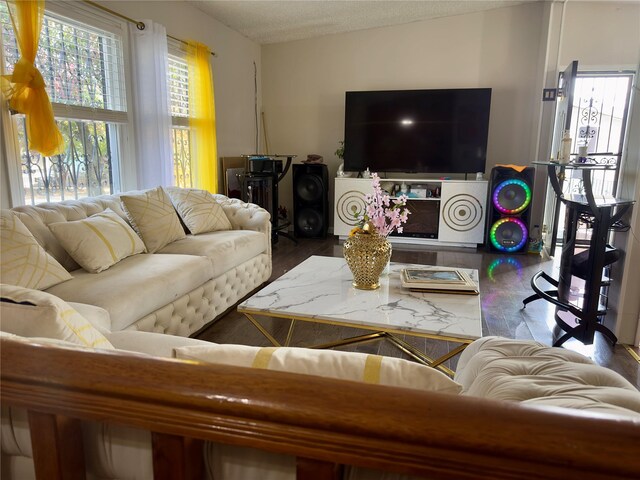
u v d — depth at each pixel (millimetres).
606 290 2701
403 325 1699
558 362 1014
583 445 397
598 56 4660
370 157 5285
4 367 547
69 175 3020
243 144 5430
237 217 3588
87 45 3080
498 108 5086
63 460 593
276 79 5773
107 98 3285
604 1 4531
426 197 5062
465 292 2057
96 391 517
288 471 602
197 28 4336
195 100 4215
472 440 417
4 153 2502
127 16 3379
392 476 564
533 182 4582
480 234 4930
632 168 2426
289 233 5836
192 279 2498
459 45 5090
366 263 2064
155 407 502
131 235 2613
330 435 455
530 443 405
